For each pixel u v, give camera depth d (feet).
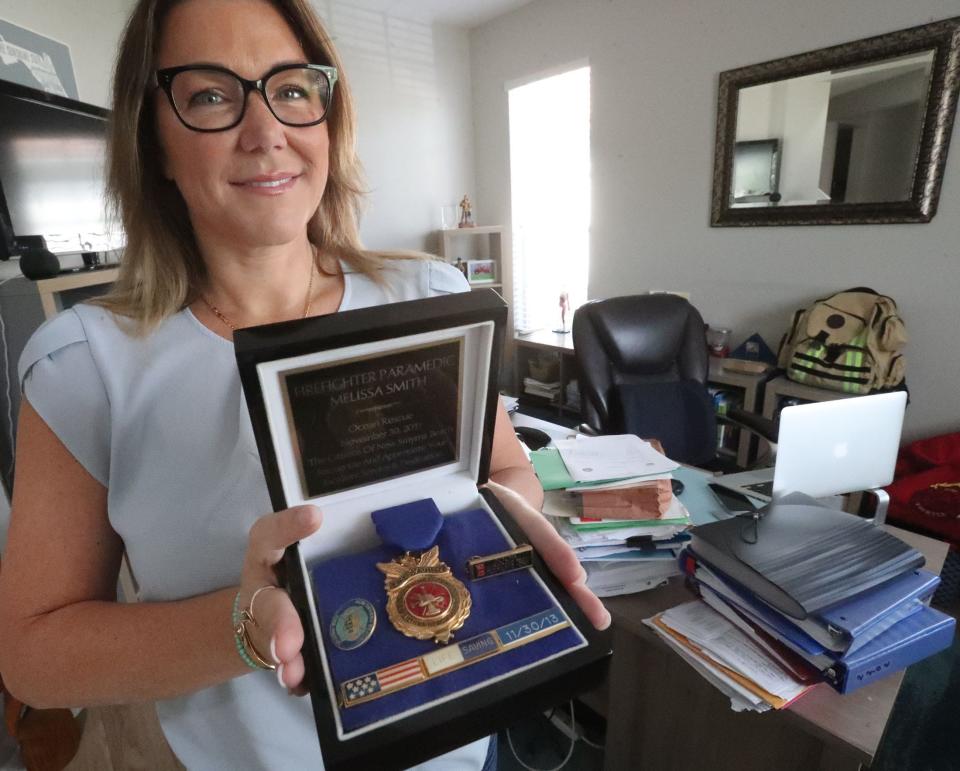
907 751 4.61
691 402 6.36
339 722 1.18
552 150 11.19
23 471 1.56
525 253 12.34
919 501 6.29
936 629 2.64
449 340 1.51
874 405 3.69
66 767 4.13
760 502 3.94
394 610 1.41
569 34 10.12
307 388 1.40
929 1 6.42
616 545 3.32
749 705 2.57
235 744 1.89
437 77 11.65
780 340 8.52
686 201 9.23
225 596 1.45
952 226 6.72
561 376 10.95
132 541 1.68
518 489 2.10
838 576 2.67
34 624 1.44
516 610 1.44
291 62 1.56
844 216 7.49
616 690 3.83
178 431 1.64
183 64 1.48
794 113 7.71
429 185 12.07
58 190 4.99
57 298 4.87
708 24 8.31
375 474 1.65
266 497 1.69
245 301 1.80
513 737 4.84
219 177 1.52
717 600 3.01
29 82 5.52
